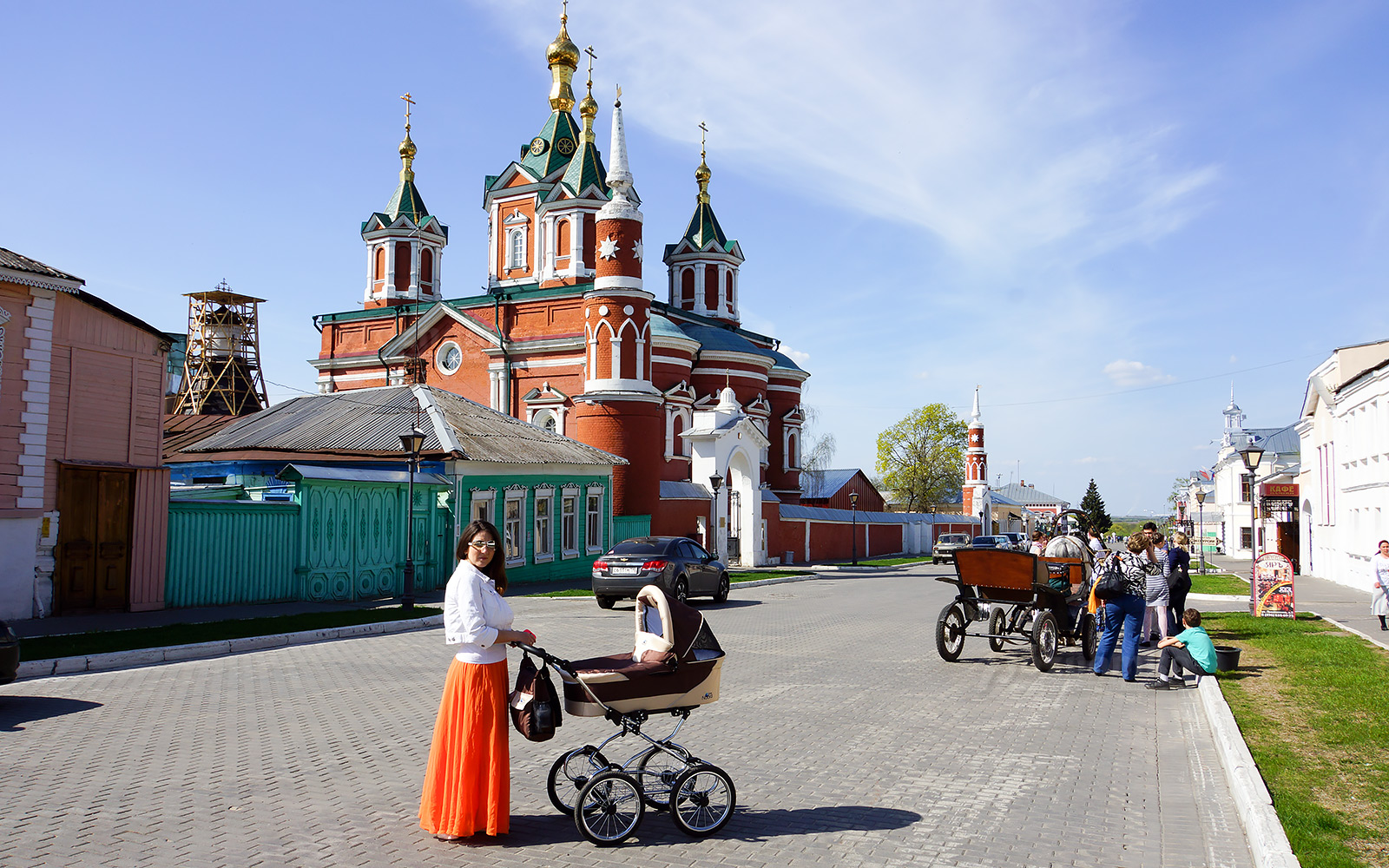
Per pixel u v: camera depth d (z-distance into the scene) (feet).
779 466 196.54
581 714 21.59
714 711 35.24
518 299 158.30
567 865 19.56
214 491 82.33
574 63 175.42
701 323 197.98
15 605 57.98
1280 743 28.60
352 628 56.80
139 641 48.14
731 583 105.09
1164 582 50.52
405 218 181.98
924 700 37.76
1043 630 45.14
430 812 20.71
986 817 22.85
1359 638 54.24
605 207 134.00
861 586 108.68
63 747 28.09
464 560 21.31
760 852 20.47
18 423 57.88
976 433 271.90
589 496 112.16
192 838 20.40
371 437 89.30
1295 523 148.36
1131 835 21.59
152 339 65.31
